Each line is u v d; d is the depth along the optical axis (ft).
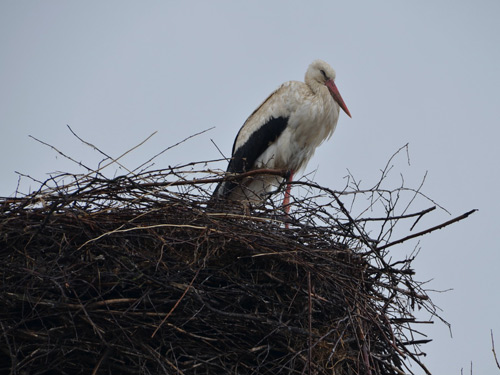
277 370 32.24
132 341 30.50
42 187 33.96
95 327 29.25
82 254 32.30
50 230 32.68
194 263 33.01
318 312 34.24
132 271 31.81
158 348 30.71
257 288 33.60
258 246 33.68
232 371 31.19
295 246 34.17
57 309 30.48
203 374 31.27
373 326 34.14
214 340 31.58
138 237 33.24
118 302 30.94
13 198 34.01
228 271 33.99
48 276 30.14
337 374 32.68
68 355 30.76
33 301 30.40
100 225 32.99
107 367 30.48
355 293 33.60
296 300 33.73
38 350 29.63
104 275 31.50
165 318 29.71
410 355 32.94
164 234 33.76
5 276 31.09
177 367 29.84
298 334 32.32
